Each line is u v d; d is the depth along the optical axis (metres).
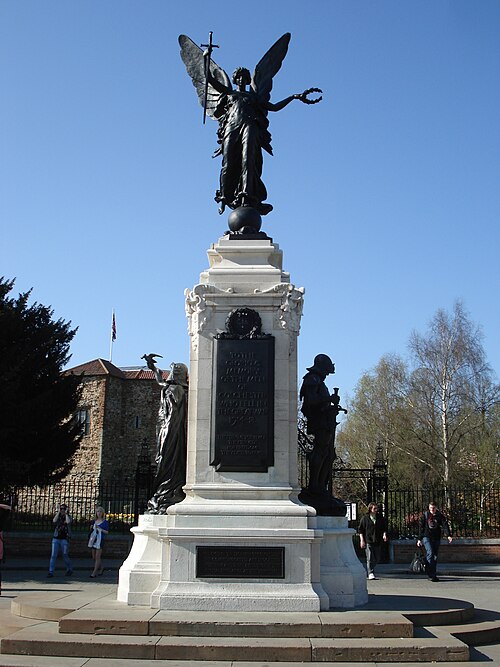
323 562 12.34
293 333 12.97
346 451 55.09
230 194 14.94
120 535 27.50
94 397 64.50
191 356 13.06
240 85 15.39
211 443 12.46
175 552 11.64
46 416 33.12
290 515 11.82
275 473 12.36
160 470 13.73
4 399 31.12
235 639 9.99
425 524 21.75
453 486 40.84
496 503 32.59
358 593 12.41
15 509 31.42
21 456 33.44
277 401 12.60
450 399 45.44
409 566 26.03
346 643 9.83
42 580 20.42
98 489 33.34
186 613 10.98
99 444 63.62
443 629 10.96
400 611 11.53
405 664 9.48
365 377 53.41
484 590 18.66
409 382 47.56
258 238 13.87
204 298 12.96
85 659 9.51
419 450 46.81
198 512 11.88
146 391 66.44
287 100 15.25
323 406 13.86
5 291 34.50
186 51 16.16
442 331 46.09
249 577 11.52
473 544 27.22
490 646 10.82
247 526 11.76
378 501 28.53
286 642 9.85
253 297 12.94
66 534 21.95
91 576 21.42
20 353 32.91
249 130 14.77
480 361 45.81
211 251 13.80
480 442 45.44
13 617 11.90
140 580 12.16
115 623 10.28
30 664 9.16
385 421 50.28
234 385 12.59
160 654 9.61
